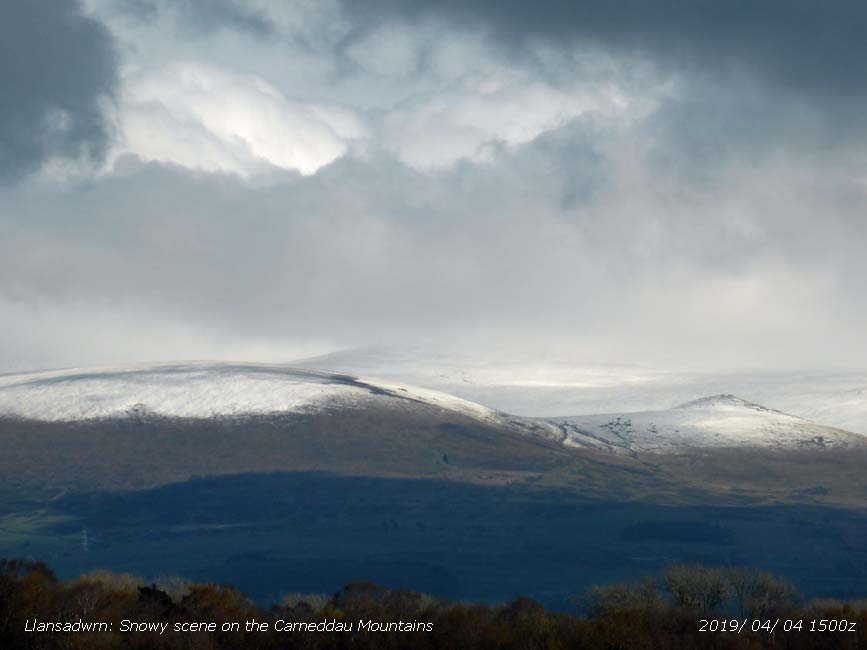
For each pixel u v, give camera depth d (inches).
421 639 4052.7
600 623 4077.3
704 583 5142.7
